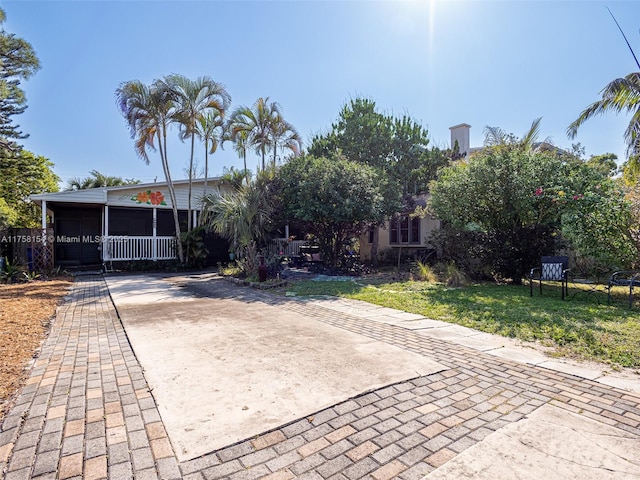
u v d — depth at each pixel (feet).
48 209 51.96
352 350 13.75
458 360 12.73
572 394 10.05
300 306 22.77
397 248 52.54
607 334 15.29
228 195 39.45
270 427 8.21
